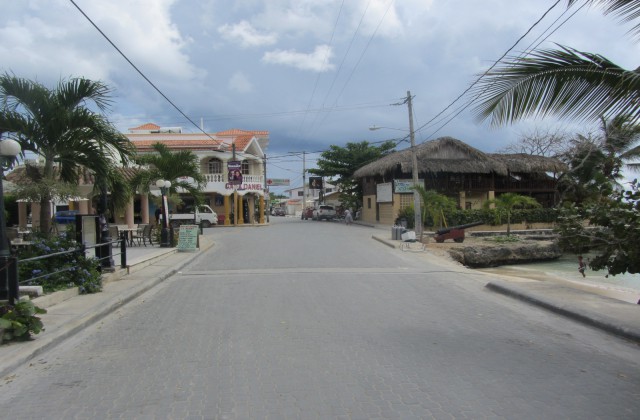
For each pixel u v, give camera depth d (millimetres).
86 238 10961
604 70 6648
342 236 27172
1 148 7109
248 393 4609
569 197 35969
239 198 42844
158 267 13953
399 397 4488
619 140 30344
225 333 6852
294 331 6895
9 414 4230
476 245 22750
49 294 8633
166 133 44438
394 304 8891
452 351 5934
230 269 14086
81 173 11695
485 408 4242
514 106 7277
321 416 4090
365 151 50531
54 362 5684
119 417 4133
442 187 36219
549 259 22828
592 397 4508
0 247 6844
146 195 24688
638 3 6160
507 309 8523
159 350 6094
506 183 37812
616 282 14992
